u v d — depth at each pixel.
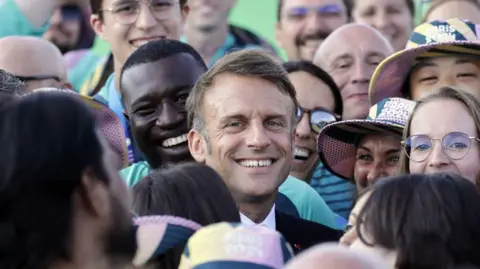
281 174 4.42
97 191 2.56
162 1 6.66
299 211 5.18
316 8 7.96
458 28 5.66
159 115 5.13
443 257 3.06
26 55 6.43
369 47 6.88
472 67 5.60
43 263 2.52
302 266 2.49
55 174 2.51
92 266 2.58
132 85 5.19
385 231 3.10
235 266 2.84
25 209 2.50
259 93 4.38
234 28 8.25
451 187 3.14
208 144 4.45
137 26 6.61
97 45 10.61
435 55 5.62
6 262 2.50
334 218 5.35
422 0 8.35
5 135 2.52
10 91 4.92
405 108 5.33
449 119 4.64
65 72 6.65
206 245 2.89
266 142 4.35
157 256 3.25
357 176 5.48
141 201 3.48
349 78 6.89
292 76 6.10
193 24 8.01
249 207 4.44
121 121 6.05
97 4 6.82
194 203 3.46
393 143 5.37
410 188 3.15
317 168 6.04
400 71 5.75
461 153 4.62
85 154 2.54
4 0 7.94
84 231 2.56
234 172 4.39
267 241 2.90
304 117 6.02
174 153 5.15
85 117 2.57
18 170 2.49
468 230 3.09
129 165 5.89
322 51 7.01
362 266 2.47
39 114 2.54
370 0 8.05
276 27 8.32
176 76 5.14
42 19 7.99
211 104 4.43
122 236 2.63
